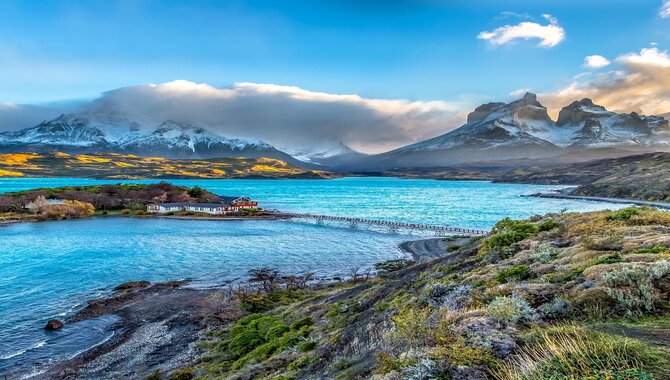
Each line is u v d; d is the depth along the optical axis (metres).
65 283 53.59
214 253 77.69
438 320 11.66
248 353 25.94
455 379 7.77
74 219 140.75
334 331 23.06
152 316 39.41
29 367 28.70
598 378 5.88
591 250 18.36
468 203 199.75
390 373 9.05
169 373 25.91
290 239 97.12
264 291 47.12
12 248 81.56
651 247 16.55
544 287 12.70
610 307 10.11
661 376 5.75
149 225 125.25
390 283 32.66
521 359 7.49
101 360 29.47
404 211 166.12
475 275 19.41
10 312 41.16
